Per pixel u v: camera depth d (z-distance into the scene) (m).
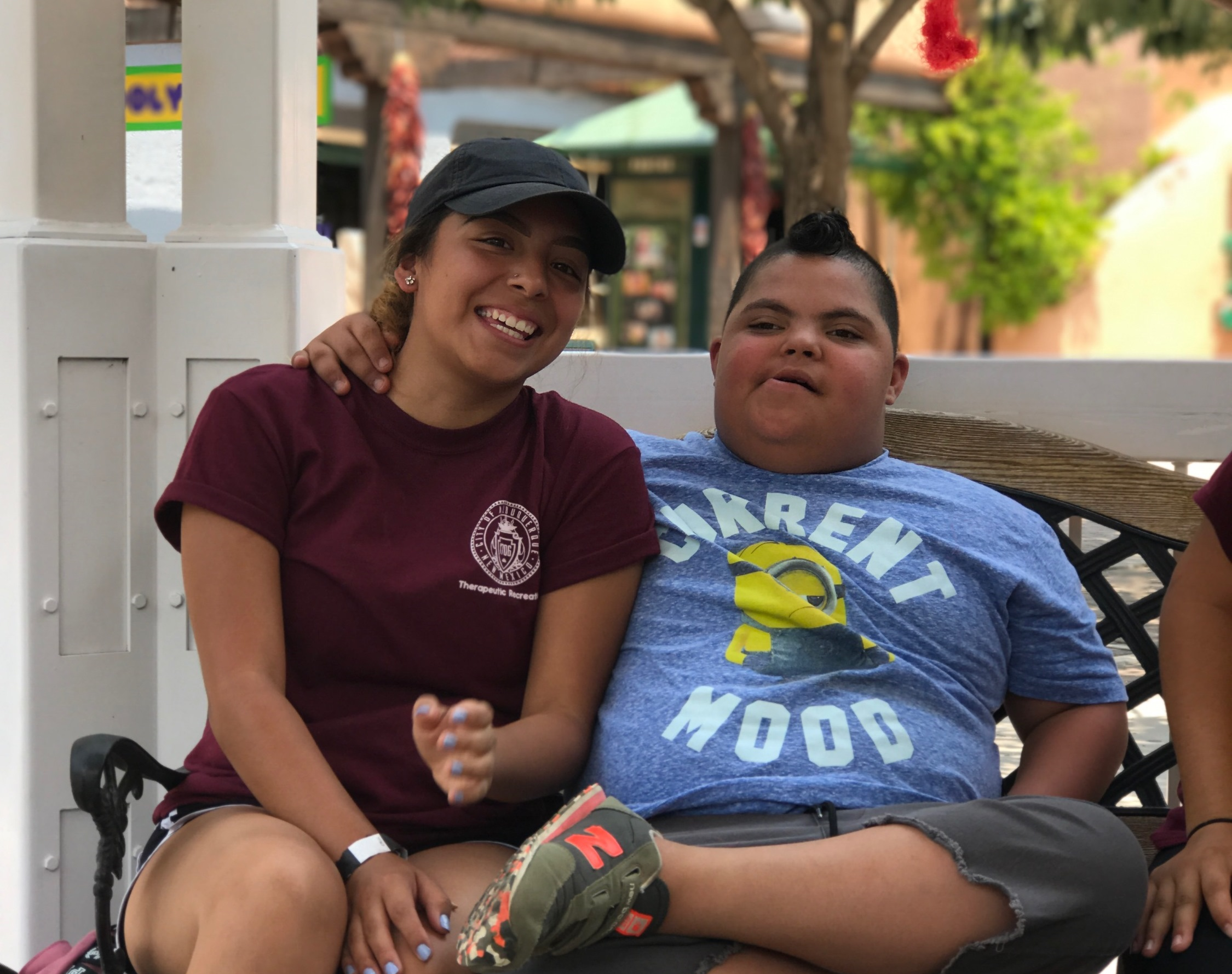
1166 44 8.22
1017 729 2.32
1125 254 16.97
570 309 2.07
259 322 2.51
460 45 10.32
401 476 2.03
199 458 1.95
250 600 1.92
